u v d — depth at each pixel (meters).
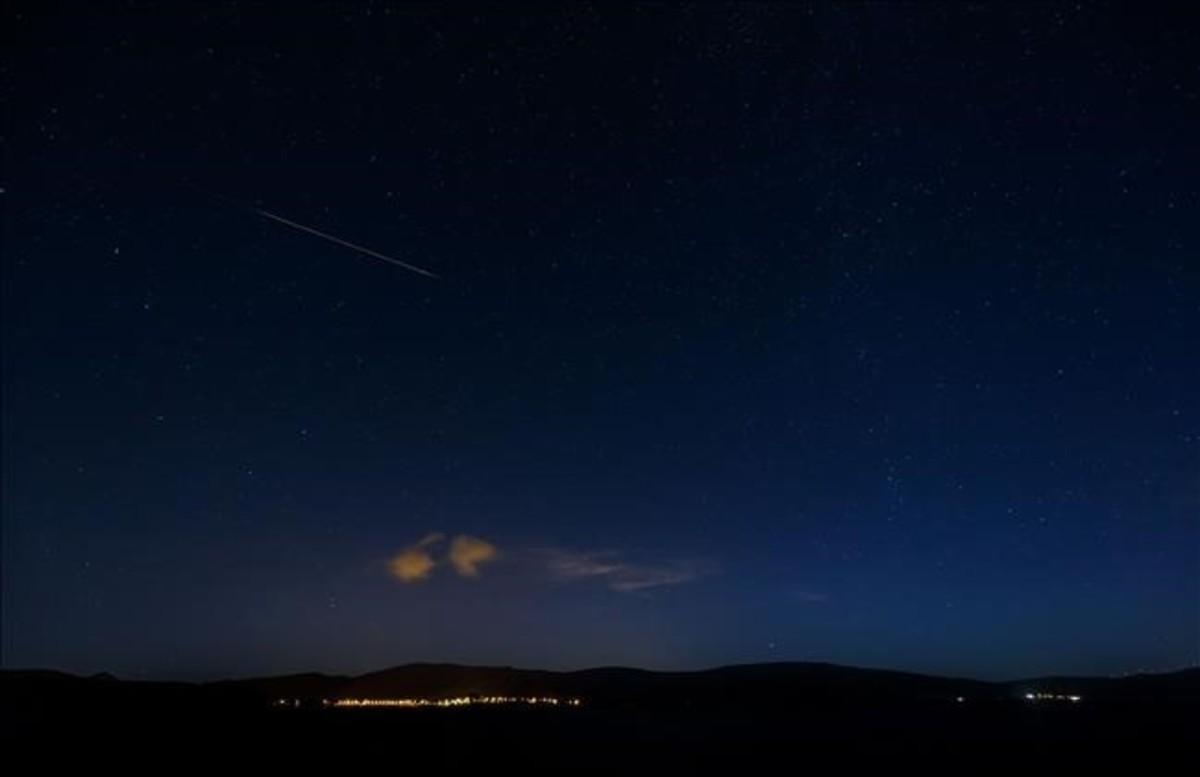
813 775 30.08
